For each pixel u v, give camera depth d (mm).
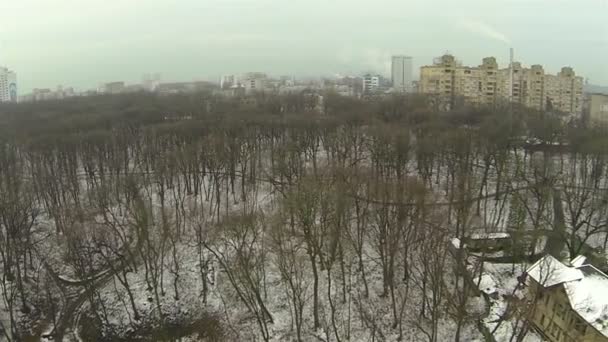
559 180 101500
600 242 85125
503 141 106375
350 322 67625
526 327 55969
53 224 94625
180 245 86625
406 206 76688
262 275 74375
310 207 67688
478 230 82750
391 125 120375
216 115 147750
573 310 54469
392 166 98250
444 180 110562
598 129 119500
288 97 187750
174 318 73438
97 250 80250
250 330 68312
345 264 77625
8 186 85375
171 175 98250
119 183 101438
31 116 154625
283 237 76688
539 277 58156
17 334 66375
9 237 79188
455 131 111000
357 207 76188
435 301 58719
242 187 101375
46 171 100688
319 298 71625
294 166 100688
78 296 78125
